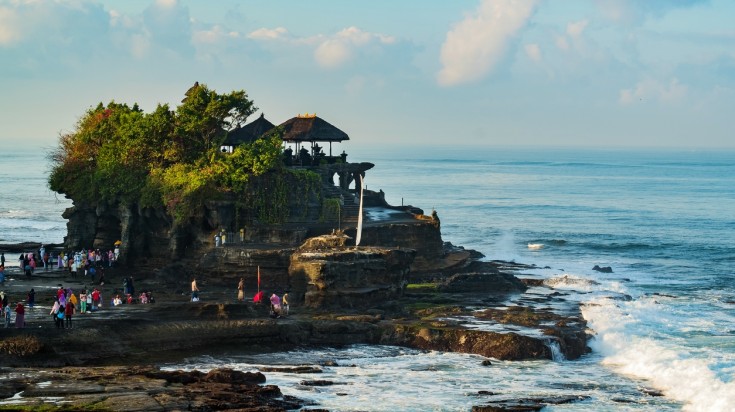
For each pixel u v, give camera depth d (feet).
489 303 245.04
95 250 289.12
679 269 338.54
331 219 289.74
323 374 182.39
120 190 290.56
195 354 193.47
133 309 209.56
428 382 177.88
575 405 163.84
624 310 238.89
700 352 197.47
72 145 323.16
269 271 245.65
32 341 178.50
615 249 399.85
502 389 173.27
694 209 612.29
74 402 145.48
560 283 281.33
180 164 286.66
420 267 287.28
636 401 166.71
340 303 226.99
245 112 302.25
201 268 253.65
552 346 197.67
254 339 201.67
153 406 144.66
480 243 419.95
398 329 208.23
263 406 152.56
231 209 273.75
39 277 267.39
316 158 333.21
